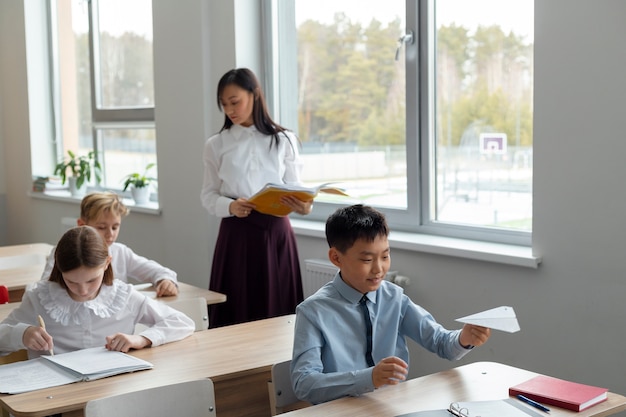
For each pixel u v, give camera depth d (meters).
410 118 3.72
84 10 6.16
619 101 2.73
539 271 3.03
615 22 2.72
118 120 5.82
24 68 6.71
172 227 5.02
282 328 2.75
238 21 4.39
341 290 2.18
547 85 2.94
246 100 3.44
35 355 2.55
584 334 2.90
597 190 2.82
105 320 2.60
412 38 3.68
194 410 2.08
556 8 2.89
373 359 2.18
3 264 4.25
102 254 2.49
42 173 6.78
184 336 2.62
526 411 1.80
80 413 2.11
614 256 2.78
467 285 3.30
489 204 3.46
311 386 1.99
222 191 3.57
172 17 4.80
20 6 6.67
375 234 2.10
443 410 1.82
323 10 4.18
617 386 2.81
